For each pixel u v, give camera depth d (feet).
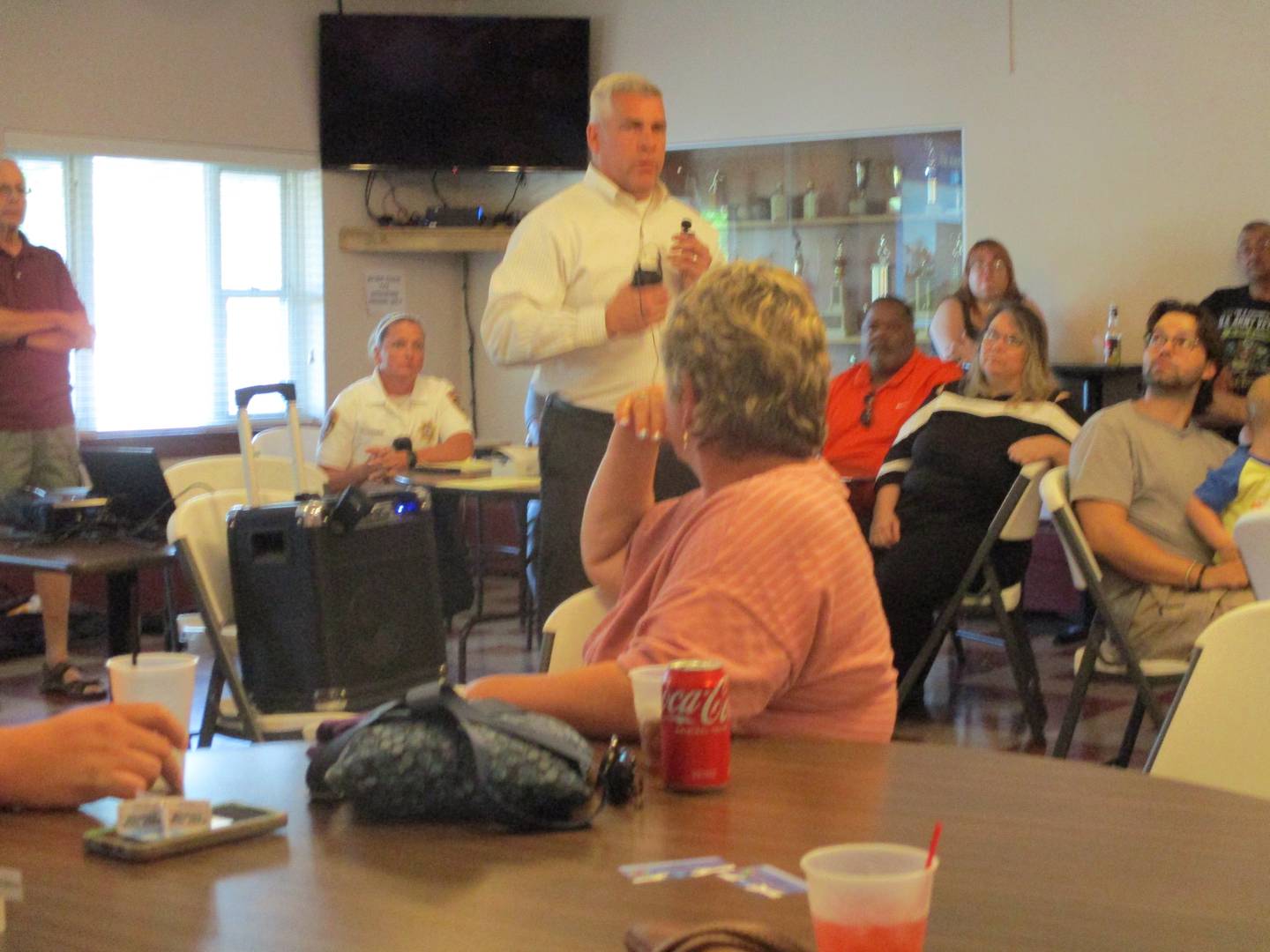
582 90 25.39
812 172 23.71
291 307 25.40
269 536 10.01
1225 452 12.50
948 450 14.87
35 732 4.27
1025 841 3.88
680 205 11.57
